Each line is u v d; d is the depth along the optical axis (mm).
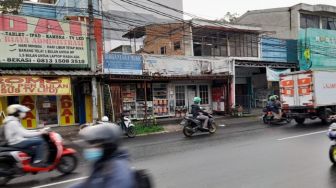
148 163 9430
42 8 24672
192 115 15633
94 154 2725
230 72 25172
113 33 35594
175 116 23609
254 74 30875
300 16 32438
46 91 17484
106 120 13781
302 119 19141
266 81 30016
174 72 22609
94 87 18359
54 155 8320
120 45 32844
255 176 7605
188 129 15297
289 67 29469
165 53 28734
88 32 19188
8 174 7621
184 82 24484
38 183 7762
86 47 19250
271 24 33938
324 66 31031
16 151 7730
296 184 6922
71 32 18812
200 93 25344
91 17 18234
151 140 14703
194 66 23484
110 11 36344
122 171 2639
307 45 30031
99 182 2660
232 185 6961
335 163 8609
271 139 13039
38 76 17500
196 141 13484
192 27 25922
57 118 19641
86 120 20141
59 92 17859
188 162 9352
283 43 29266
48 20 18203
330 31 31703
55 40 18375
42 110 19156
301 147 11000
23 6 24078
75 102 20250
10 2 22750
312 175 7559
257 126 18328
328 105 18594
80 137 2805
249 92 30703
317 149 10531
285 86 19453
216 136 14727
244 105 27156
